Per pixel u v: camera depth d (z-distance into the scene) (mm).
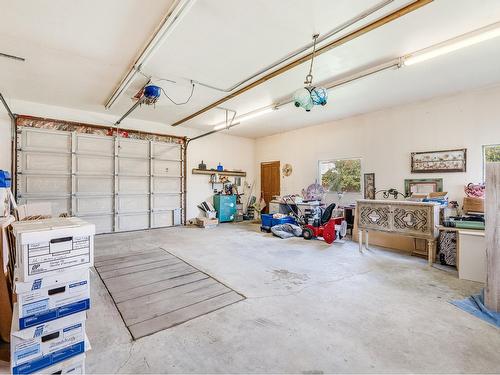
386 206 4270
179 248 4816
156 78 4145
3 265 1770
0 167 5047
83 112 6035
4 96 5027
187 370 1619
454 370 1626
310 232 5594
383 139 5754
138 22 2713
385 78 4070
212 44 3148
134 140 6820
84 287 1586
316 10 2520
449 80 4148
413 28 2787
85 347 1591
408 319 2250
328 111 5922
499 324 2158
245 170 9406
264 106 5656
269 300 2627
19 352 1360
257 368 1640
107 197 6387
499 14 2545
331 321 2217
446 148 4820
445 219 4035
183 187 7781
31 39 3039
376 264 3854
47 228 1488
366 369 1633
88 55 3418
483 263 3104
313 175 7367
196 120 6941
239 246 4992
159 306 2490
